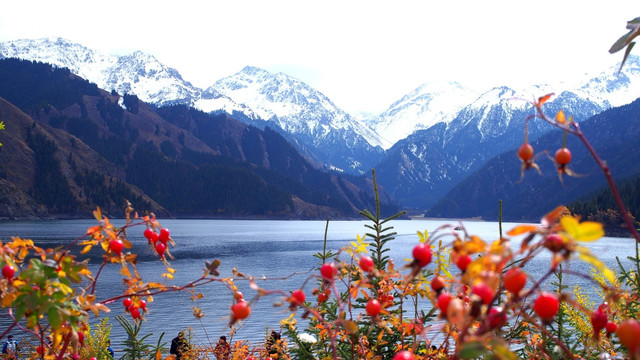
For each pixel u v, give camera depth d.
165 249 3.17
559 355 2.93
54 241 96.62
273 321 34.41
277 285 52.78
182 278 57.09
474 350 1.41
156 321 36.50
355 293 3.09
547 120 1.98
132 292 3.06
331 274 2.61
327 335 4.26
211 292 49.22
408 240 135.75
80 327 3.16
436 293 2.30
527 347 4.07
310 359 4.95
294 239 134.75
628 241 109.25
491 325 1.57
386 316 3.79
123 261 3.03
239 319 2.19
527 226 1.54
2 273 2.60
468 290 2.91
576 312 4.86
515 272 1.57
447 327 2.33
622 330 1.49
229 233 161.38
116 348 25.44
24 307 2.53
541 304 1.55
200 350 8.02
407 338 4.69
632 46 2.36
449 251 2.70
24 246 2.76
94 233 2.97
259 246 110.31
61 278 2.70
